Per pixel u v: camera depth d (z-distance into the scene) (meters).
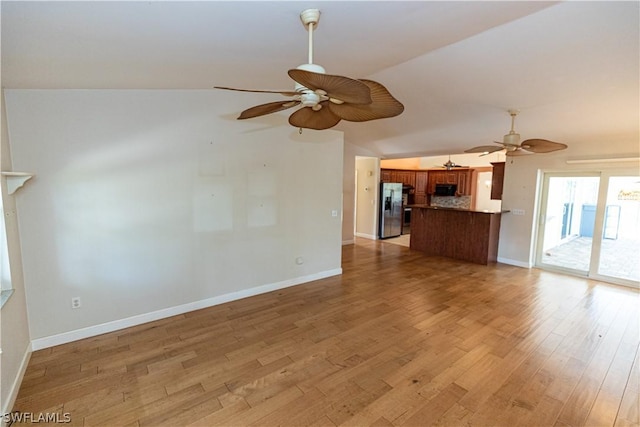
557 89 3.20
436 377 2.41
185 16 1.52
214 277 3.75
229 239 3.83
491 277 5.01
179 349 2.79
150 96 3.13
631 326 3.29
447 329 3.21
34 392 2.20
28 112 2.57
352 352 2.76
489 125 4.64
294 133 4.31
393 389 2.27
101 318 3.05
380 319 3.43
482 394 2.22
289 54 2.34
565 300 4.03
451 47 2.75
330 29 1.89
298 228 4.50
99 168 2.92
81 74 2.31
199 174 3.52
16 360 2.27
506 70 2.97
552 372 2.48
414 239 6.99
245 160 3.87
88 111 2.83
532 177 5.50
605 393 2.23
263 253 4.16
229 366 2.54
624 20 2.05
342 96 1.65
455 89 3.63
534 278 4.97
